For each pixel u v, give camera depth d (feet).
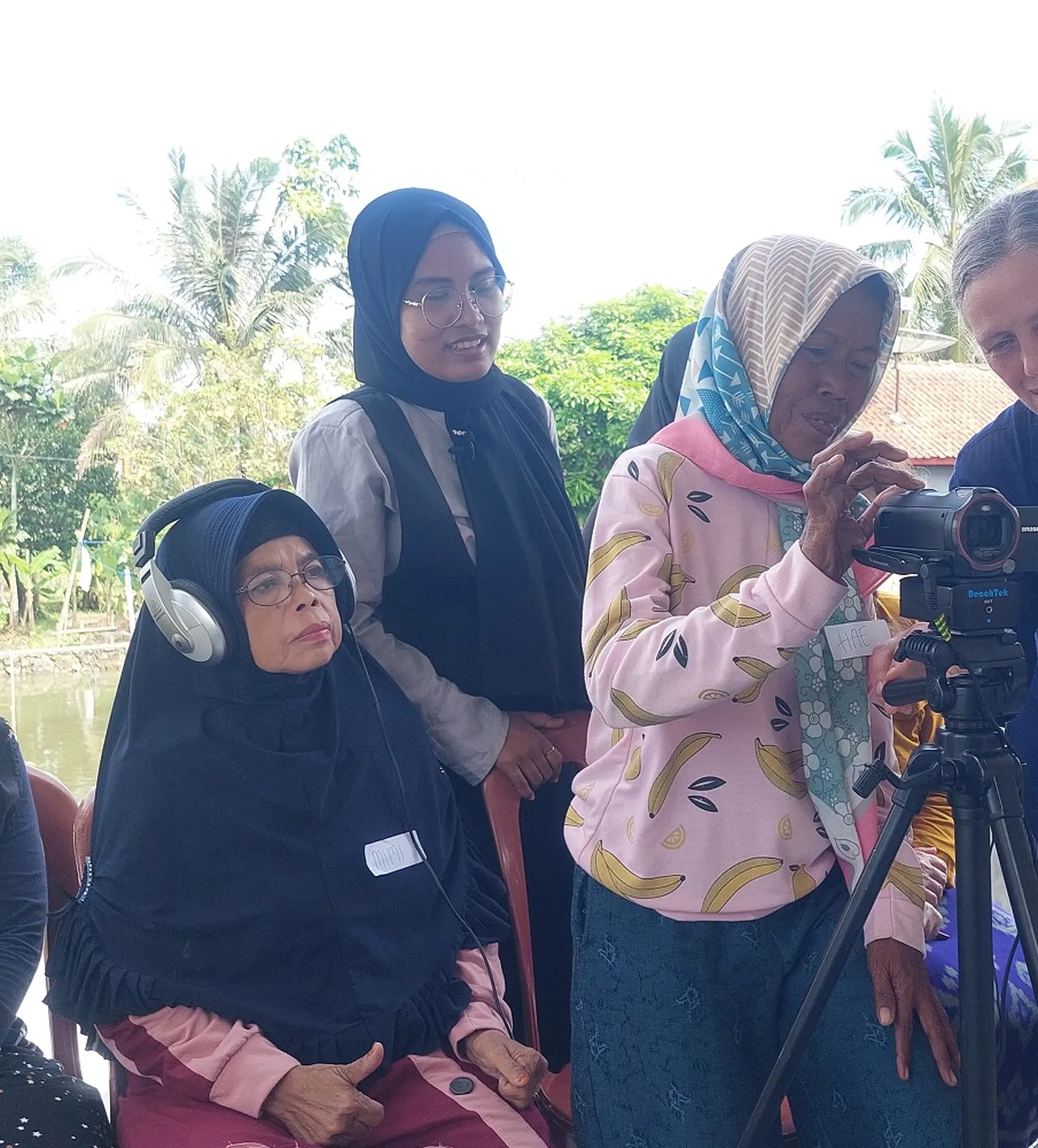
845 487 3.55
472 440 6.08
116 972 4.52
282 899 4.62
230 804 4.67
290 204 58.70
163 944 4.57
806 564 3.54
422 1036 4.72
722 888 3.95
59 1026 5.42
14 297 68.54
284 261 60.03
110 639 46.88
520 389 6.79
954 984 4.89
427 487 5.82
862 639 4.12
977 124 54.54
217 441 55.62
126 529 54.60
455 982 4.93
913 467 4.20
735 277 4.09
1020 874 3.42
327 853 4.72
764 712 4.07
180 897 4.62
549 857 5.97
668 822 4.01
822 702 4.06
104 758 4.96
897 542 3.60
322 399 57.41
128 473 55.77
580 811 4.37
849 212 56.80
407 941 4.83
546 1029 5.96
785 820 4.01
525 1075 4.54
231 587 4.62
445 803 5.29
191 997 4.50
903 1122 3.75
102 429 56.39
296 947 4.63
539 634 5.91
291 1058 4.37
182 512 4.90
